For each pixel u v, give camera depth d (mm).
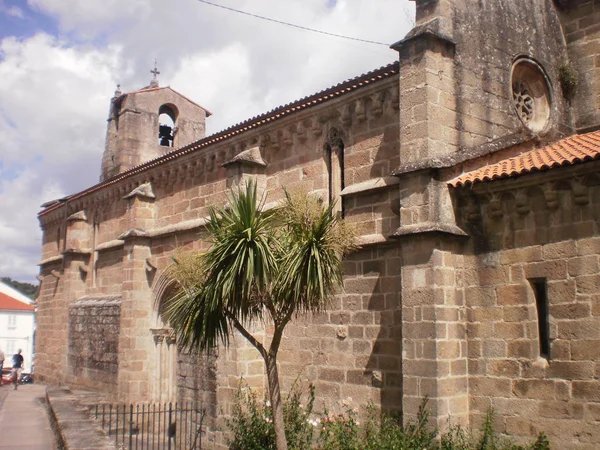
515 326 12891
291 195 13773
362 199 16000
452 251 13633
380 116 15891
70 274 32281
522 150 16000
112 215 29781
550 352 12297
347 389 15781
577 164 11859
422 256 13422
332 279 11305
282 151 18906
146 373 24453
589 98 18125
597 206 11891
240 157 18969
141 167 25859
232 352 18484
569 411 11859
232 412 17219
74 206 33812
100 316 29172
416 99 14203
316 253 10891
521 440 12461
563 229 12383
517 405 12617
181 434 21109
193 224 22156
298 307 11734
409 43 14555
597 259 11812
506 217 13297
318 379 16609
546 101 17625
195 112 38125
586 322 11836
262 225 11383
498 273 13281
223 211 11672
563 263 12305
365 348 15477
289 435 14609
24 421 23797
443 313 13148
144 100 36688
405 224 13867
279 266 11188
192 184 23047
